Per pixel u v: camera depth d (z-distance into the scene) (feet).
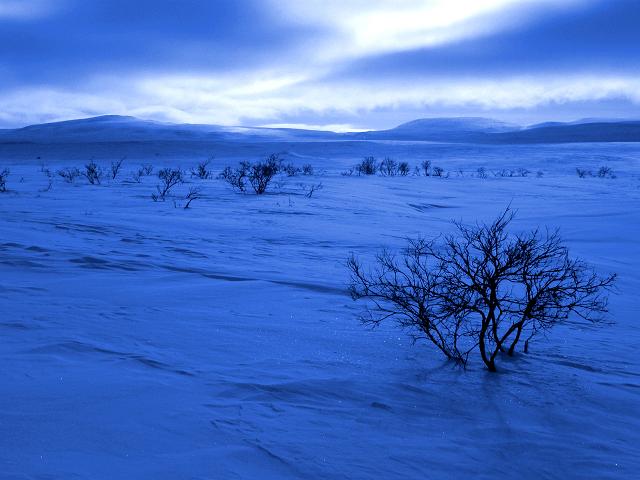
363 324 20.47
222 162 217.15
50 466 9.29
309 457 10.39
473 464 10.66
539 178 150.92
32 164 201.87
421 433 11.89
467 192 105.81
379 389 14.23
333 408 12.84
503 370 16.43
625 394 14.87
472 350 18.31
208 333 18.28
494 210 78.69
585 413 13.47
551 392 14.71
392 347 17.93
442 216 70.54
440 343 18.83
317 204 72.38
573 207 83.10
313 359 16.29
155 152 281.33
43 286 24.54
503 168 203.92
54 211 56.03
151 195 77.51
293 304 23.26
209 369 14.79
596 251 47.62
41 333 17.25
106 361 14.93
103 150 285.43
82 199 70.49
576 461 11.02
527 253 18.29
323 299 24.43
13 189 85.15
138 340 17.07
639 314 25.53
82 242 37.45
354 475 9.91
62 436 10.43
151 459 9.82
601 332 22.03
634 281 34.42
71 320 18.94
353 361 16.35
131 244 38.06
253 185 88.02
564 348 19.30
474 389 14.69
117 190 85.66
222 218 55.83
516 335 19.27
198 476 9.35
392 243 44.47
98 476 9.09
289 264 33.76
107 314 20.01
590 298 27.86
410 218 64.23
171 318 19.93
